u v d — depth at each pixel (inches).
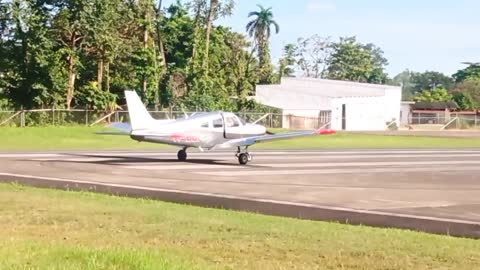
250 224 514.0
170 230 471.2
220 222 518.3
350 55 5506.9
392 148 2059.5
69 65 2437.3
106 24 2415.1
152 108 2741.1
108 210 571.8
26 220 508.1
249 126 1285.7
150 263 322.3
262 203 712.4
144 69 2714.1
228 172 1104.2
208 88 2960.1
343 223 567.5
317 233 475.8
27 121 2274.9
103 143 1883.6
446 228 548.1
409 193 852.6
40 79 2363.4
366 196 806.5
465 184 992.2
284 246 417.4
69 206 593.6
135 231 464.8
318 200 752.3
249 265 354.6
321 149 1929.1
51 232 454.3
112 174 1010.7
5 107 2311.8
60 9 2388.0
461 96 4675.2
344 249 411.2
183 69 3031.5
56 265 316.2
